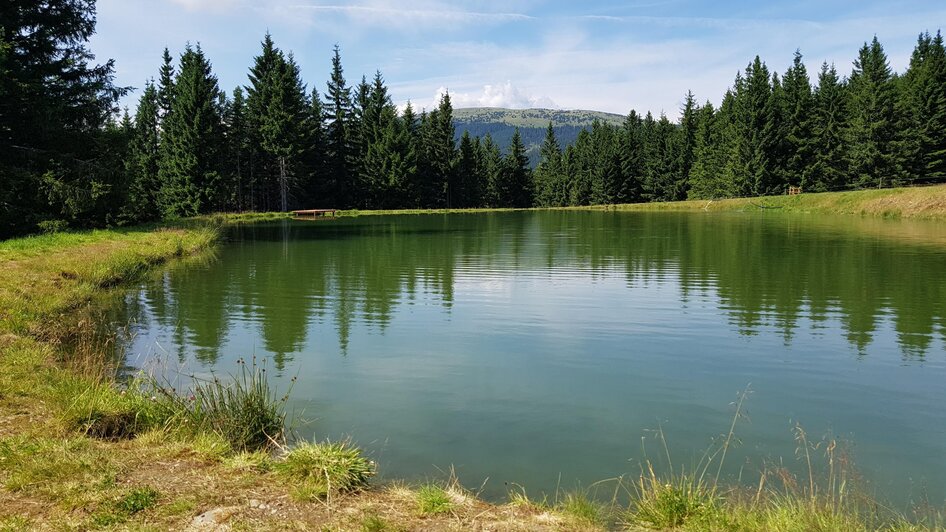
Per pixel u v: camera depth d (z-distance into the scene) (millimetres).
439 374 8734
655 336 10859
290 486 4707
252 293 15227
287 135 62500
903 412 7211
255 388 6715
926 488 5277
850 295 14055
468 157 83812
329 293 15266
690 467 5711
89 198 24812
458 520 4297
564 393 7898
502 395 7805
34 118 23453
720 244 25766
